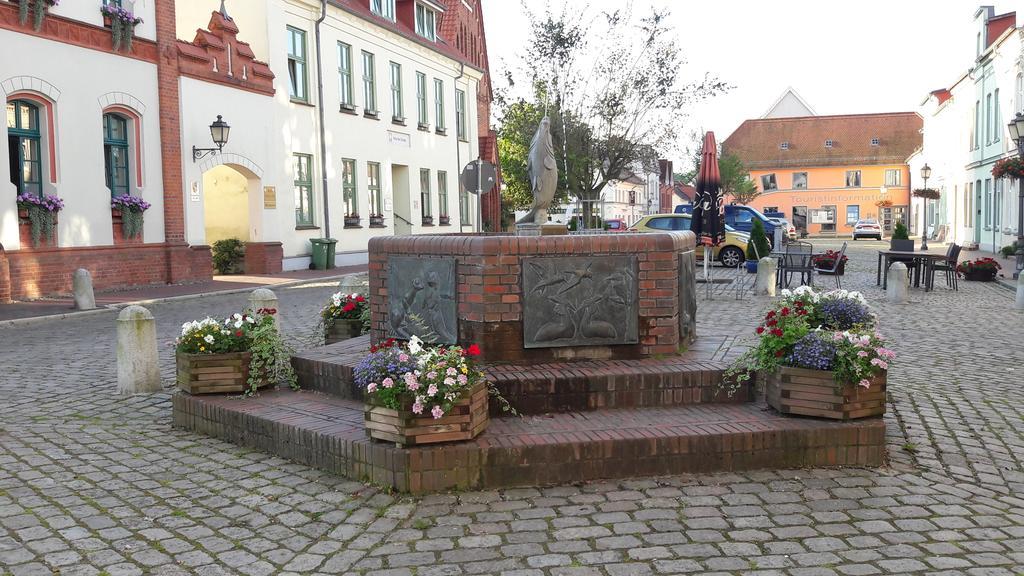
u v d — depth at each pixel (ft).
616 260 21.98
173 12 67.46
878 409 19.16
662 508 16.12
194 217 69.87
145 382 26.86
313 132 88.43
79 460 19.45
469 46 148.05
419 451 17.03
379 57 102.32
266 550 14.43
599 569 13.55
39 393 26.86
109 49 61.41
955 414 23.29
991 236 115.96
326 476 18.17
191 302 55.98
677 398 20.95
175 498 16.93
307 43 87.76
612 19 113.80
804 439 18.40
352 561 13.97
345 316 29.89
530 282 21.48
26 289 54.54
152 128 65.82
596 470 17.69
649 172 126.31
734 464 18.21
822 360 18.92
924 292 59.82
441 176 122.83
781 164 255.29
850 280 70.28
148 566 13.78
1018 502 16.62
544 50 113.39
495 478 17.30
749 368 20.54
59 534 15.03
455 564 13.80
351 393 22.16
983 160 120.47
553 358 21.89
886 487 17.28
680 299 23.36
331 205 91.81
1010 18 118.42
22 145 55.57
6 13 53.06
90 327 43.11
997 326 41.52
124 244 62.90
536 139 29.37
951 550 14.24
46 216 55.52
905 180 246.88
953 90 144.36
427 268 22.45
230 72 74.38
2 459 19.48
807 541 14.57
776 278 64.54
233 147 75.00
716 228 59.93
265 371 23.24
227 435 21.09
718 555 14.03
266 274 78.89
